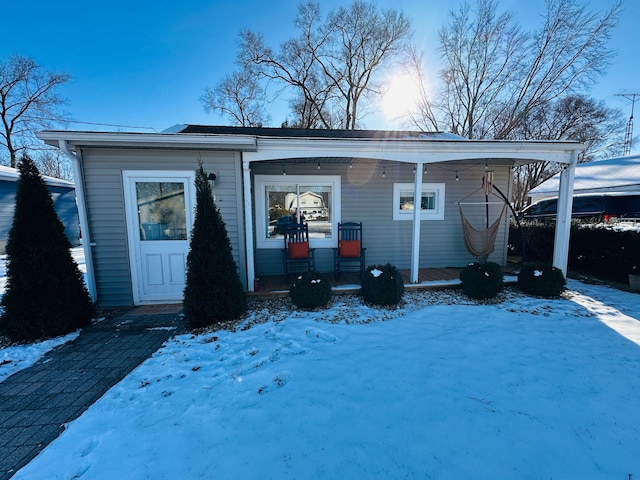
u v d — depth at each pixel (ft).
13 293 10.43
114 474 4.99
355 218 19.02
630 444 5.41
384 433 5.74
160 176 13.51
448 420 6.07
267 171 17.93
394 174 19.02
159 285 14.15
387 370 8.02
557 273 14.38
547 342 9.59
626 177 28.37
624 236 16.56
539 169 54.95
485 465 5.01
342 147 13.97
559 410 6.33
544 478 4.77
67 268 11.20
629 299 13.99
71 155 12.51
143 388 7.49
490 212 20.18
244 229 14.33
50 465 5.22
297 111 54.49
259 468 5.02
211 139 12.43
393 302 13.21
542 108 46.83
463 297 14.62
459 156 14.83
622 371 7.82
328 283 13.34
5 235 28.63
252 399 6.91
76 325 11.55
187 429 5.98
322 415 6.28
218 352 9.38
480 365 8.21
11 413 6.80
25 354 9.62
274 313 12.69
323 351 9.21
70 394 7.53
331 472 4.92
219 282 11.43
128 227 13.61
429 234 19.89
